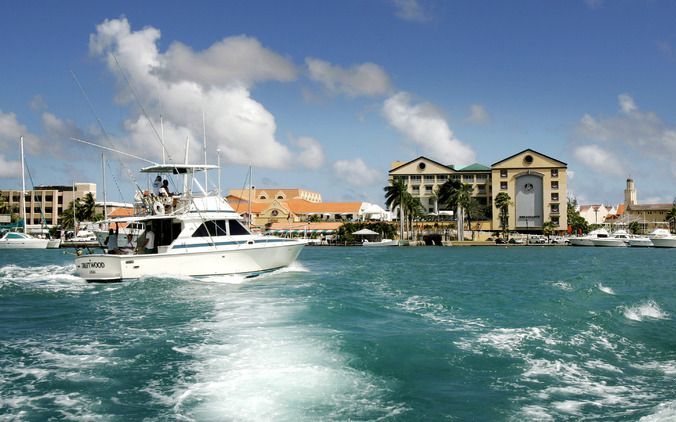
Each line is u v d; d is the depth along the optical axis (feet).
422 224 445.78
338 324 57.06
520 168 441.68
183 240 94.84
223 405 33.17
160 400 33.91
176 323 57.47
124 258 91.30
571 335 54.54
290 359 42.68
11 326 56.85
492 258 228.02
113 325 56.90
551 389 38.24
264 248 102.37
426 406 34.17
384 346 47.32
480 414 33.19
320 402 34.04
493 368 42.68
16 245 279.08
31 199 486.38
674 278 128.26
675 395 37.40
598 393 37.65
